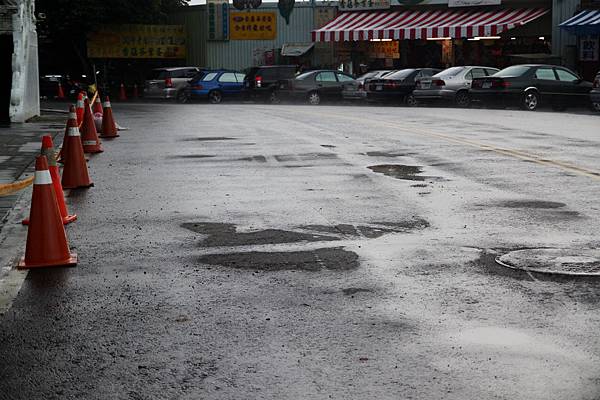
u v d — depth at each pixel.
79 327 5.39
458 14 40.12
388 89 33.72
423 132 18.39
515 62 37.19
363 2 43.50
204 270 6.71
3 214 9.16
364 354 4.79
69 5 45.44
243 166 12.83
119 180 11.58
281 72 38.44
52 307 5.82
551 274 6.39
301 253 7.20
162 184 11.14
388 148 15.05
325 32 42.09
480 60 41.75
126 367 4.68
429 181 11.02
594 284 6.12
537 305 5.64
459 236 7.73
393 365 4.62
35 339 5.18
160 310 5.70
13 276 6.63
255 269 6.71
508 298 5.81
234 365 4.66
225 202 9.66
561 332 5.11
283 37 47.09
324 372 4.54
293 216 8.76
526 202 9.39
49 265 6.86
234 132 19.17
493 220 8.42
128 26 48.12
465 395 4.19
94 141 15.09
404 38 39.53
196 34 48.78
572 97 29.36
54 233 6.92
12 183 11.04
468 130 18.89
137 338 5.15
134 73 50.16
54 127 21.11
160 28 48.69
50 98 45.66
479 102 31.67
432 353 4.79
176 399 4.23
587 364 4.58
